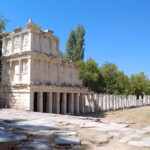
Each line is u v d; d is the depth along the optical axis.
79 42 81.38
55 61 45.84
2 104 42.47
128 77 105.00
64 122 22.47
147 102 91.50
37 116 27.72
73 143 13.42
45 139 14.39
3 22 49.97
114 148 13.02
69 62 50.59
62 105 46.94
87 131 17.75
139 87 101.94
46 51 44.34
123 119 38.78
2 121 21.97
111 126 21.08
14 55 41.97
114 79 81.31
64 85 46.81
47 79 43.72
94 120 26.34
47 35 44.53
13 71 42.97
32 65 39.56
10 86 41.25
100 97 60.31
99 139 14.79
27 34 41.25
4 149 10.52
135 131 18.91
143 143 14.26
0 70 47.22
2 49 46.00
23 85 38.59
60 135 15.53
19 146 11.89
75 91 50.47
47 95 42.81
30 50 39.41
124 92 93.06
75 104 51.72
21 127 18.44
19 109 38.66
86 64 72.31
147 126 24.16
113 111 60.94
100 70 81.62
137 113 49.28
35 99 45.06
